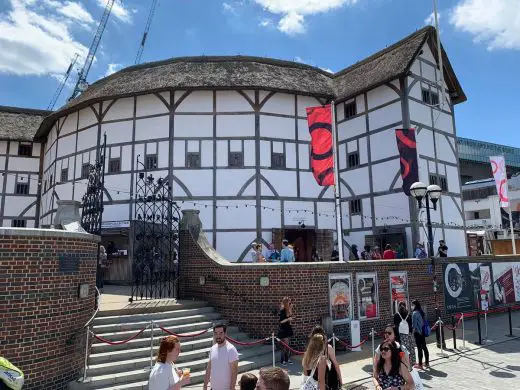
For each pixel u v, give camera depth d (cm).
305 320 975
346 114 1966
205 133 1767
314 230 1797
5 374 395
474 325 1333
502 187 1912
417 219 1609
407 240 1620
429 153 1795
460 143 5419
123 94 1794
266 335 961
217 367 489
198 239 1117
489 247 2416
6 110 2645
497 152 5750
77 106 1928
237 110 1792
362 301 1089
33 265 618
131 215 1730
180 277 1120
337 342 981
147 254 1202
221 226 1689
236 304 995
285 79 1898
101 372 706
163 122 1780
